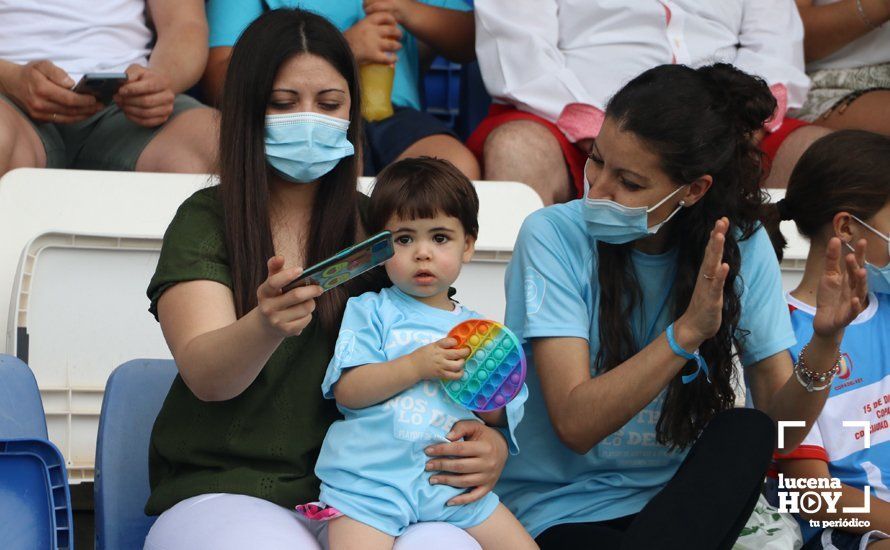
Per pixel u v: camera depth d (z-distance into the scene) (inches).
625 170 343.3
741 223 367.6
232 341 299.6
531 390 378.6
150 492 350.6
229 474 324.8
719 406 365.7
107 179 479.5
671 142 338.3
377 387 323.9
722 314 362.3
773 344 380.8
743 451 323.3
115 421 356.2
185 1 590.9
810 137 610.9
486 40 620.7
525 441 376.5
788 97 645.3
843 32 677.9
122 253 454.3
